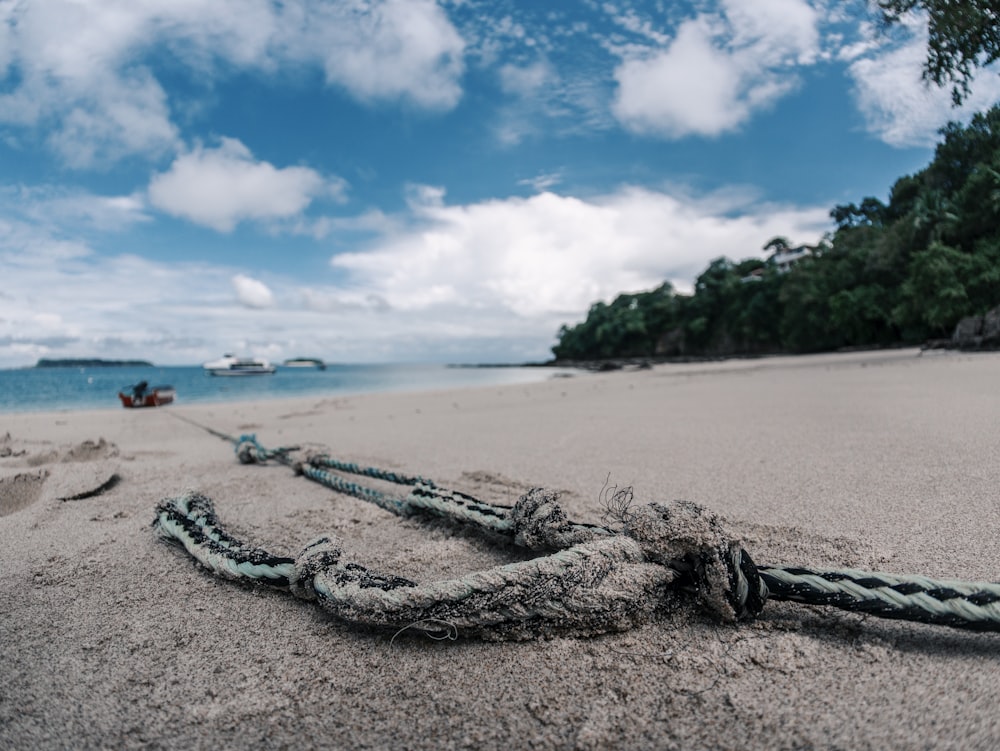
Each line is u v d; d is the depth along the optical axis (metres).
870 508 2.73
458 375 55.62
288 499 3.63
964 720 1.23
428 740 1.29
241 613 1.96
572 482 3.71
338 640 1.76
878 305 47.19
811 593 1.63
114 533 2.94
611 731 1.28
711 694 1.39
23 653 1.74
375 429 7.70
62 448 6.09
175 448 6.37
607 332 110.88
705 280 93.75
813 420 5.75
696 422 6.38
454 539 2.65
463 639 1.72
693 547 1.71
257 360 57.75
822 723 1.26
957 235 35.47
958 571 1.97
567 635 1.69
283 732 1.34
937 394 7.12
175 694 1.50
